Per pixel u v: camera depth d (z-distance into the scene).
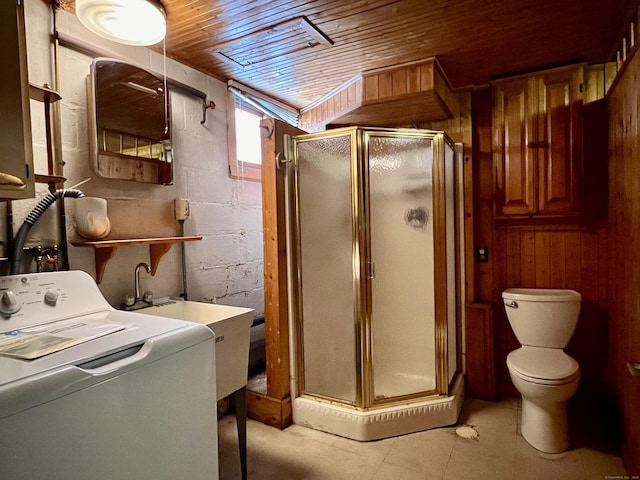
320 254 2.29
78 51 1.81
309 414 2.31
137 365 1.05
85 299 1.51
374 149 2.19
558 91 2.47
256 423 2.38
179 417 1.19
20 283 1.34
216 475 1.33
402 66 2.43
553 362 2.17
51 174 1.65
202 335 1.29
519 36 2.08
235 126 2.71
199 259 2.43
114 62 1.91
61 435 0.88
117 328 1.27
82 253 1.82
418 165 2.27
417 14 1.85
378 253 2.20
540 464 1.93
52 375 0.88
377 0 1.73
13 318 1.27
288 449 2.10
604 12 1.86
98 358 1.02
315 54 2.29
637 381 1.71
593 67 2.48
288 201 2.33
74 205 1.74
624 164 1.99
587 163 2.50
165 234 2.21
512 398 2.69
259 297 2.95
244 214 2.81
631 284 1.87
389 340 2.24
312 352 2.34
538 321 2.41
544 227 2.65
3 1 1.21
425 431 2.25
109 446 0.98
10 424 0.79
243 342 1.92
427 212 2.30
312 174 2.29
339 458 2.02
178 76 2.31
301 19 1.89
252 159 2.93
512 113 2.59
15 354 1.01
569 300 2.36
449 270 2.54
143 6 1.58
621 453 1.98
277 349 2.32
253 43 2.13
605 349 2.49
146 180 2.07
